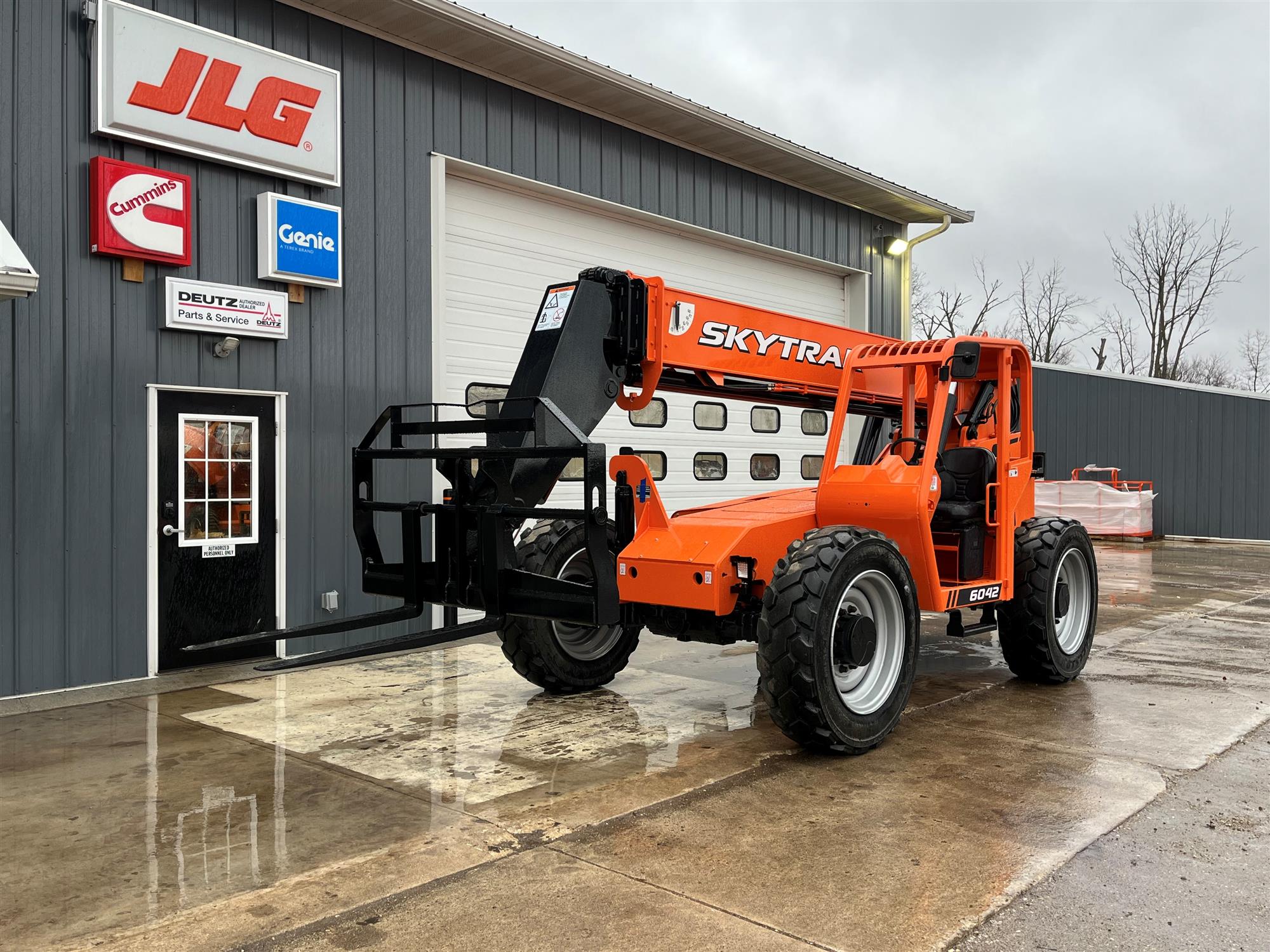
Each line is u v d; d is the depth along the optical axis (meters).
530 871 3.11
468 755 4.38
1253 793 3.82
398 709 5.23
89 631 5.74
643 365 4.70
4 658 5.44
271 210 6.39
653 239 9.57
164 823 3.54
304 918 2.80
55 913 2.84
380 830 3.47
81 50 5.71
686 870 3.11
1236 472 17.33
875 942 2.64
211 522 6.29
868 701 4.47
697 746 4.52
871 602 4.61
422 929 2.73
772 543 4.73
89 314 5.73
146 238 5.83
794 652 4.12
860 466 4.97
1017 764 4.22
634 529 4.96
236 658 6.41
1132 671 6.14
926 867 3.13
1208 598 9.56
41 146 5.55
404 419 7.29
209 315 6.13
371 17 6.96
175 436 6.12
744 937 2.67
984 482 5.46
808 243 11.13
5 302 5.43
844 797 3.80
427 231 7.48
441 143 7.56
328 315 6.86
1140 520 17.00
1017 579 5.61
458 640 7.30
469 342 8.01
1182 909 2.83
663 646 7.11
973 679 5.94
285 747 4.51
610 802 3.75
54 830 3.48
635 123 9.06
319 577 6.82
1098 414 18.89
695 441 10.05
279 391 6.58
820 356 5.50
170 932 2.72
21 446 5.48
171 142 5.97
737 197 10.20
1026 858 3.20
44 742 4.60
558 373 4.40
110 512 5.81
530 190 8.37
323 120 6.71
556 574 5.34
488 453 4.36
